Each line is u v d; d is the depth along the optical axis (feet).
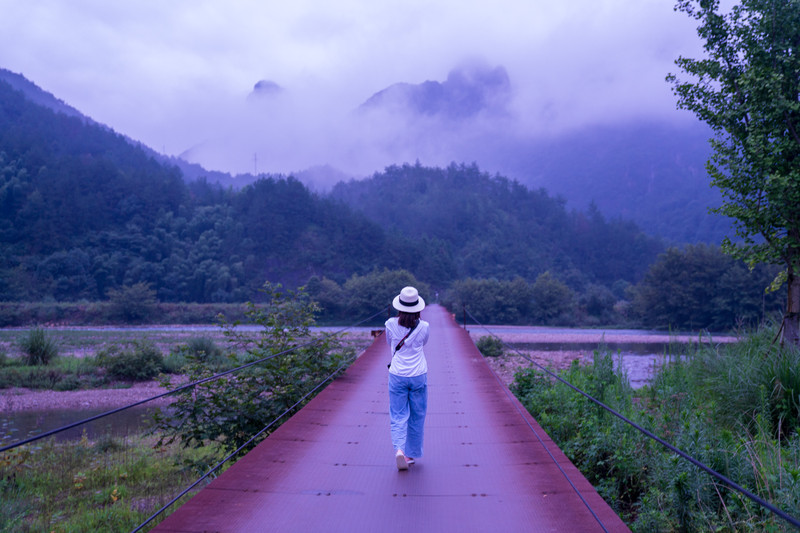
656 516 17.53
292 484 15.62
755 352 33.27
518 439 20.35
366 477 16.28
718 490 17.87
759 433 23.35
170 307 357.00
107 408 73.97
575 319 363.56
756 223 37.91
